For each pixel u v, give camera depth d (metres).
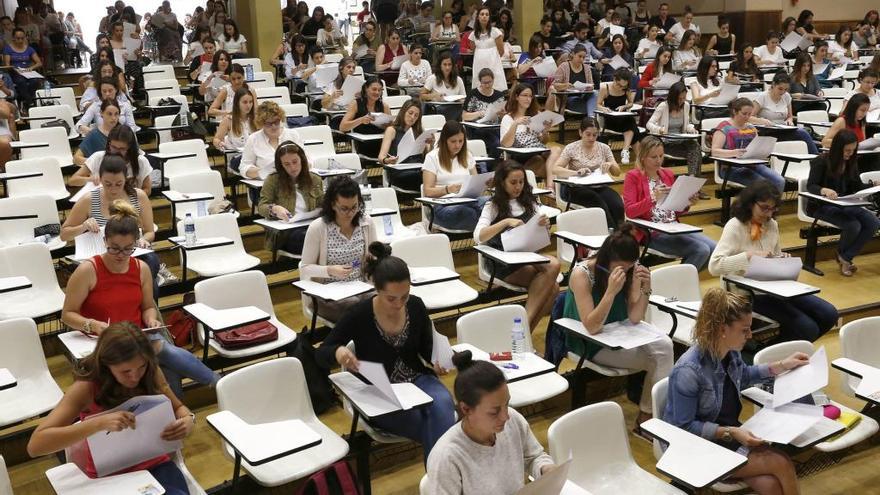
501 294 5.94
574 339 4.71
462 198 6.38
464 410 2.82
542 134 8.15
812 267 7.25
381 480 4.36
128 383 3.16
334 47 14.71
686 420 3.62
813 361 3.85
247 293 4.84
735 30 17.83
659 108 8.94
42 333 5.30
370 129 8.46
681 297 5.22
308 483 3.36
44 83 10.73
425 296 5.35
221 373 5.00
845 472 4.49
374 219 6.46
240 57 12.67
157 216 7.39
